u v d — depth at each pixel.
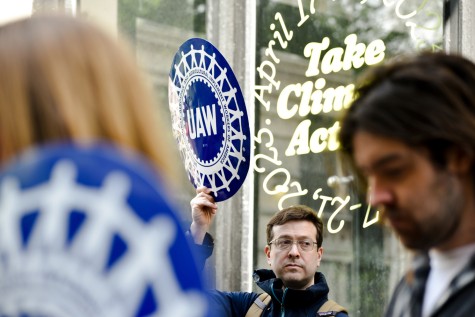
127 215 0.93
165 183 1.09
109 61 1.11
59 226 0.93
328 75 5.50
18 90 1.06
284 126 5.41
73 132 1.05
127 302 0.91
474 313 1.60
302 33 5.50
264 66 5.42
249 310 4.27
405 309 1.79
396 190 1.60
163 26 5.43
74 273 0.92
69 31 1.11
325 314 4.12
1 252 0.93
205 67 3.99
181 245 0.94
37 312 0.92
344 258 5.39
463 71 1.68
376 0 5.57
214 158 3.97
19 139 1.05
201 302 0.93
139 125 1.10
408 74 1.63
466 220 1.64
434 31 5.62
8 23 1.13
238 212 5.23
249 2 5.40
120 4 5.36
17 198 0.94
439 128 1.57
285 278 4.20
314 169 5.41
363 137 1.62
